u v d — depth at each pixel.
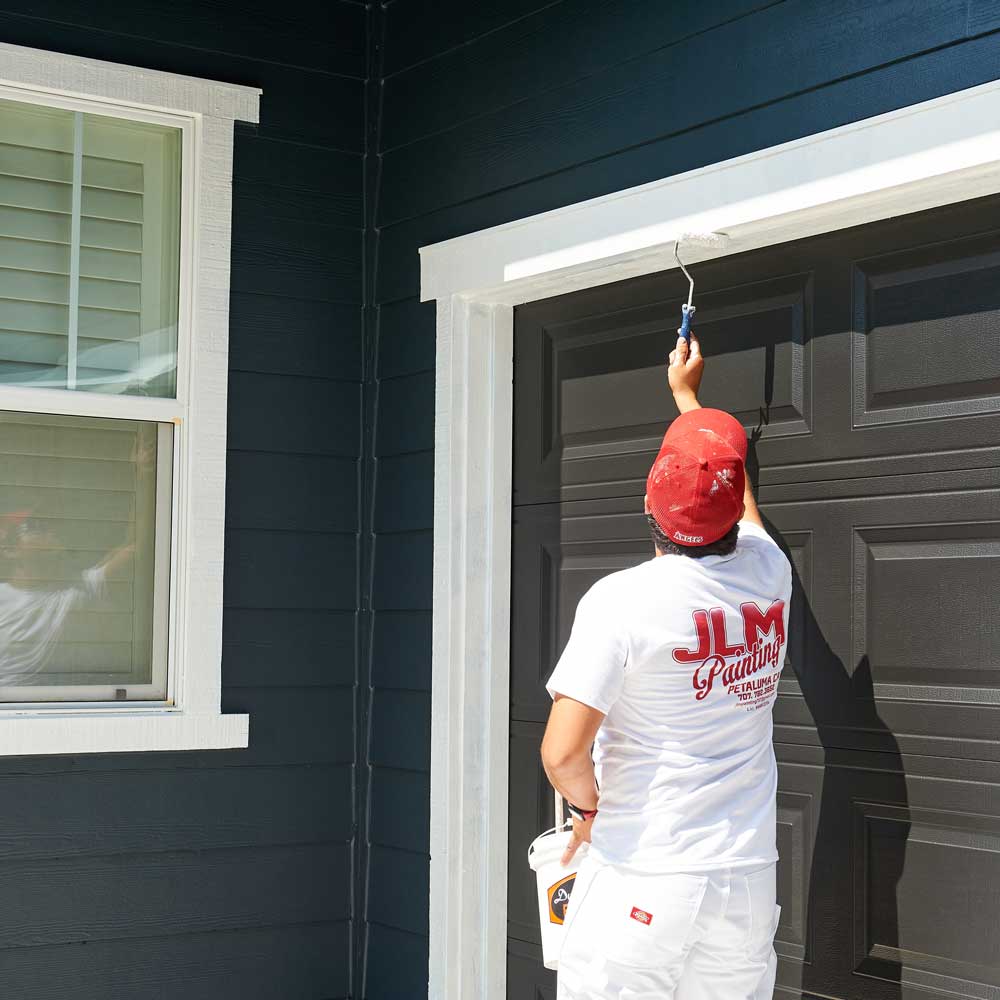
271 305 3.79
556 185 3.36
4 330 3.47
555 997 3.36
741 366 3.00
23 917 3.38
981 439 2.54
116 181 3.62
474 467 3.58
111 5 3.61
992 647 2.50
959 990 2.50
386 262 3.88
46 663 3.49
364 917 3.80
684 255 3.04
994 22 2.47
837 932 2.72
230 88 3.72
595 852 2.36
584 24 3.32
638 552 3.23
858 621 2.72
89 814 3.46
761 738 2.39
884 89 2.65
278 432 3.78
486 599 3.58
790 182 2.77
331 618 3.83
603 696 2.29
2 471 3.48
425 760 3.63
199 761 3.61
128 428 3.62
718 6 2.99
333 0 3.93
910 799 2.61
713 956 2.30
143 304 3.63
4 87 3.47
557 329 3.49
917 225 2.68
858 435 2.75
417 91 3.81
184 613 3.61
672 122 3.07
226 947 3.62
